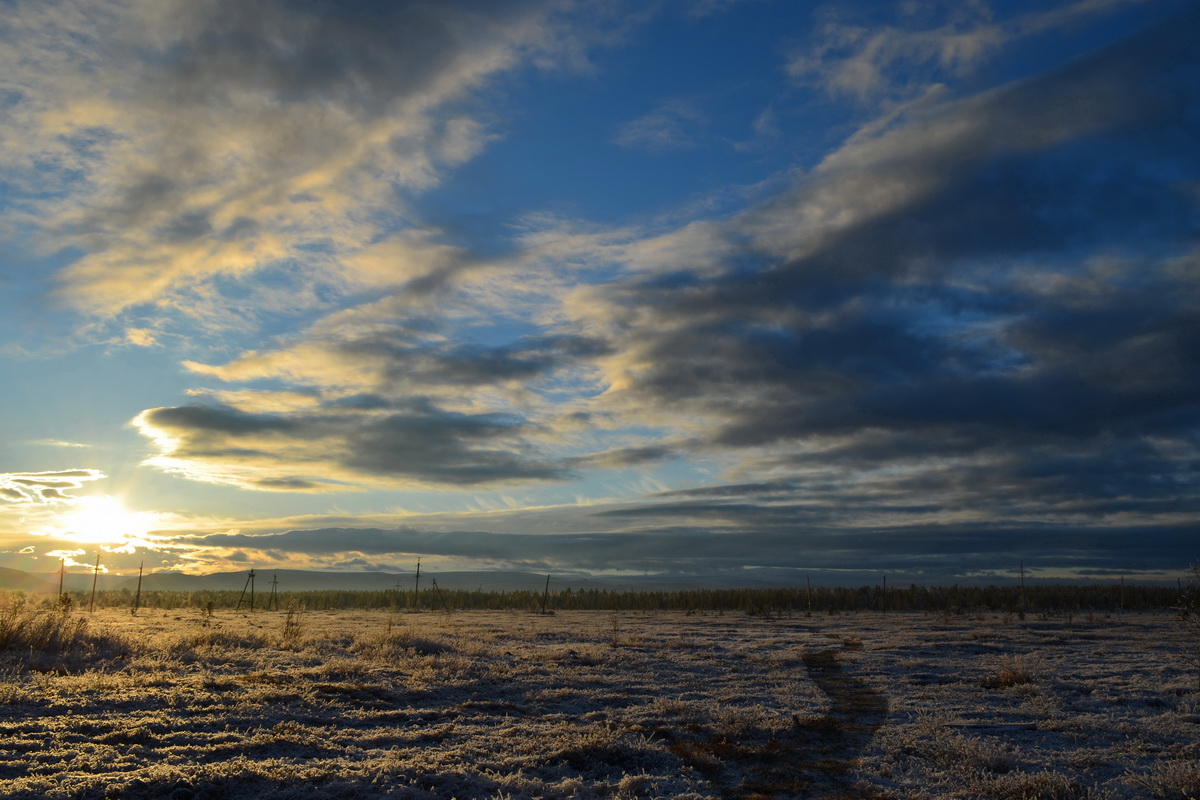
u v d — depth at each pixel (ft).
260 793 30.94
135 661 64.95
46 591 202.18
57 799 27.48
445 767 37.42
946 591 468.34
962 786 39.47
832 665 101.81
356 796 30.99
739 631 194.49
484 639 139.95
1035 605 404.36
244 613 300.40
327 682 59.93
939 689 76.84
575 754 42.55
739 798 37.19
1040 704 66.13
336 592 590.14
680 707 60.23
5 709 42.09
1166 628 208.44
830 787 39.68
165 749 36.58
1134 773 42.42
